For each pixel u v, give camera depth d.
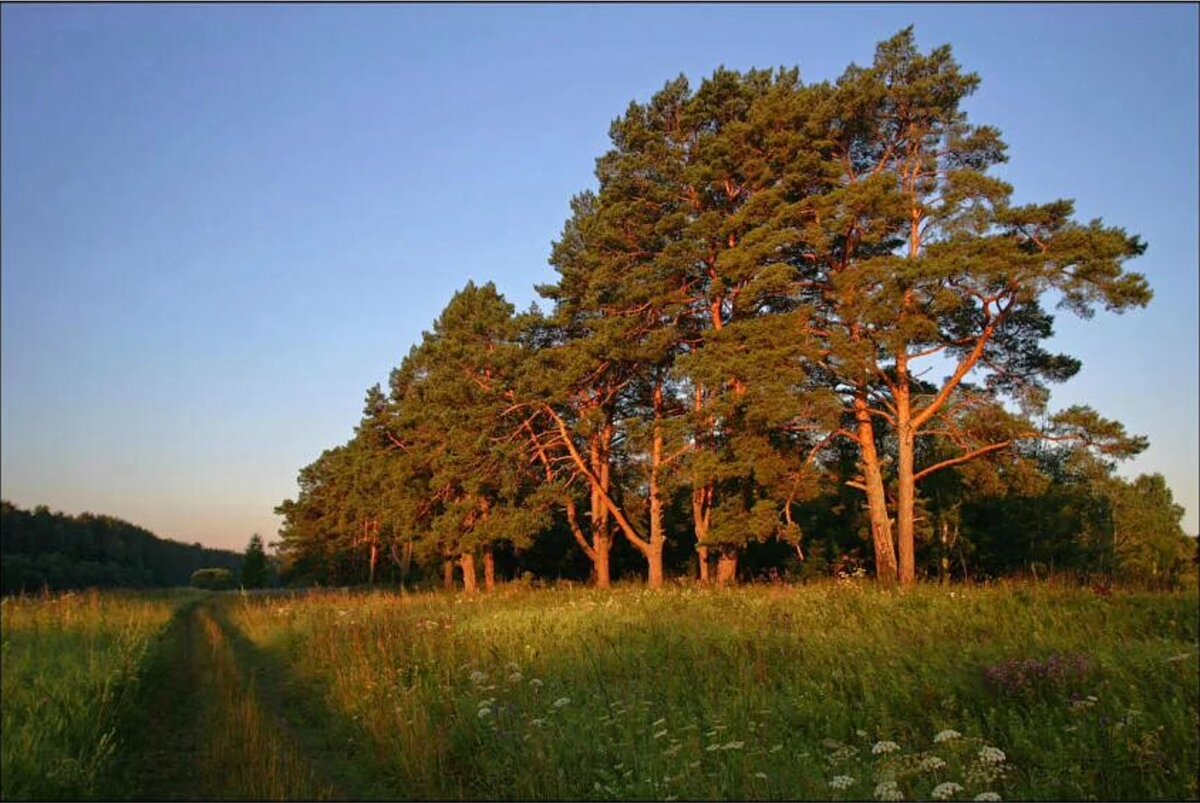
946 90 28.81
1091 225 24.47
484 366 39.78
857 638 13.82
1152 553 56.53
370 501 60.22
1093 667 10.35
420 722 10.09
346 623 21.67
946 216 26.27
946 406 29.38
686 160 33.25
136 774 9.71
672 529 48.56
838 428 29.94
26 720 10.61
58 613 21.84
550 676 12.60
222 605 41.94
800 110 29.75
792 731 9.30
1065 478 30.45
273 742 10.46
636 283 32.53
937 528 43.50
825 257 29.80
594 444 39.41
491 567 47.78
